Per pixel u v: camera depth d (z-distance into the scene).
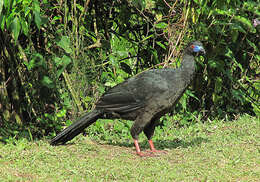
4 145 8.09
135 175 6.62
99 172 6.69
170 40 9.92
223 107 11.84
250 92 11.68
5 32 8.70
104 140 9.27
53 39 9.10
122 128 9.96
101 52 9.80
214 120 11.01
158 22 10.04
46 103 9.43
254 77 11.98
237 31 10.23
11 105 9.39
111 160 7.45
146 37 9.92
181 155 7.99
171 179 6.52
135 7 9.87
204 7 9.50
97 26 10.12
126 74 10.51
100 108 8.22
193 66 8.15
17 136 8.91
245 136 9.29
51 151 7.76
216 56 10.98
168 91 7.91
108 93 8.20
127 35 10.26
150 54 10.53
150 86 7.90
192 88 10.96
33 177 6.40
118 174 6.65
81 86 9.29
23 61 9.05
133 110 8.08
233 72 11.70
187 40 9.97
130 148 8.63
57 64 8.88
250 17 10.95
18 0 7.83
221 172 6.83
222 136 9.46
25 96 9.48
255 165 7.27
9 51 9.03
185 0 9.62
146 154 7.98
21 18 7.95
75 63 9.12
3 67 9.22
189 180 6.46
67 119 9.64
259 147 8.38
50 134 9.38
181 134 9.95
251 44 10.88
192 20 9.83
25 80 9.38
